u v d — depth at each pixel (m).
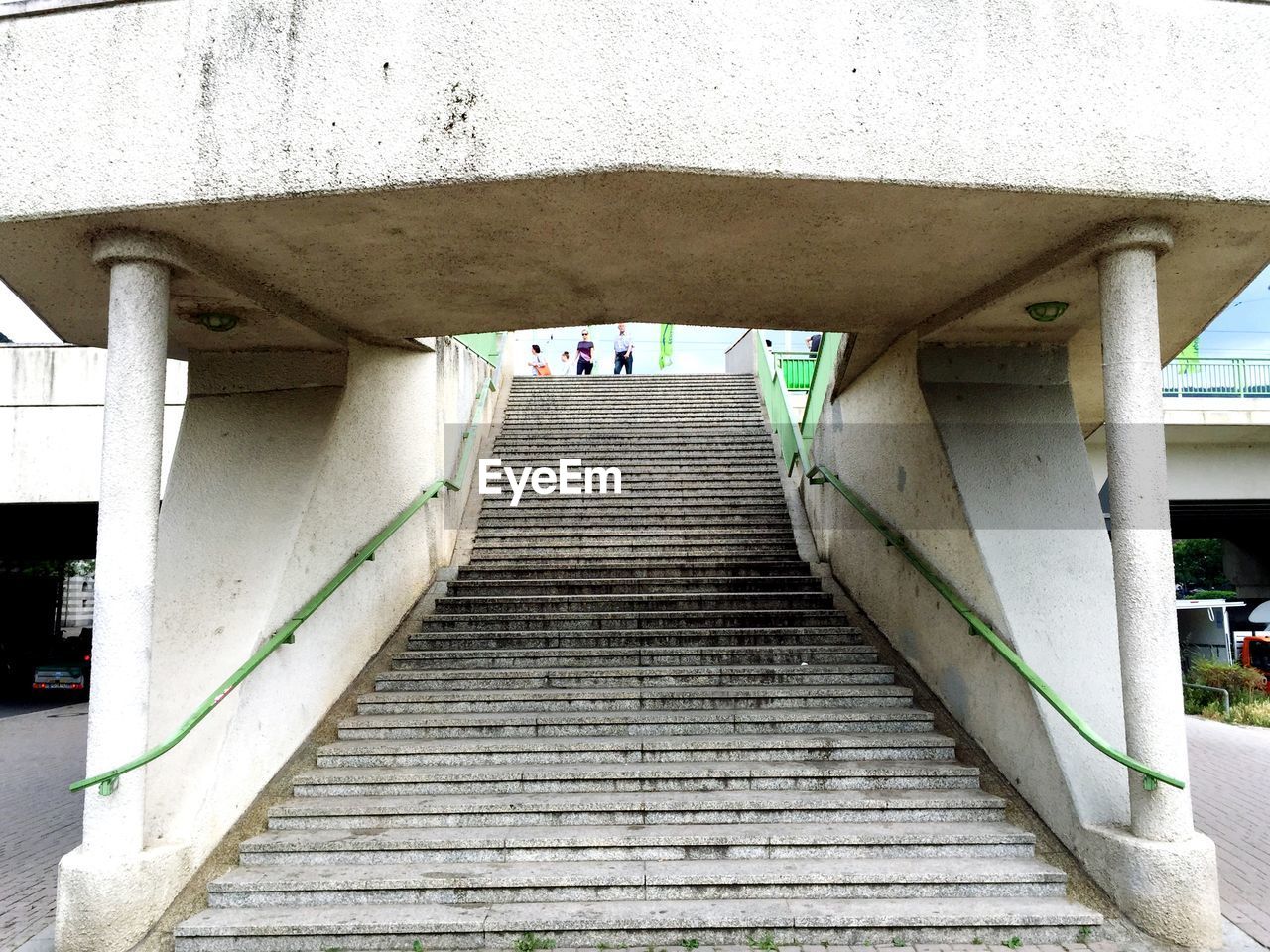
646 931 4.09
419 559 7.99
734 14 3.64
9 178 3.96
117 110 3.91
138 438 4.17
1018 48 3.81
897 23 3.74
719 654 6.85
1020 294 4.95
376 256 4.52
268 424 6.01
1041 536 5.40
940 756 5.49
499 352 12.98
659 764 5.40
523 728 5.83
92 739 4.07
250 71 3.82
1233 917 4.42
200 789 4.55
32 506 10.15
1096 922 4.07
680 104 3.57
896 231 4.25
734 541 9.19
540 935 4.08
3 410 9.50
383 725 5.83
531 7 3.64
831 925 4.09
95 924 3.90
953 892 4.34
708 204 3.90
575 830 4.75
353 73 3.74
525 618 7.44
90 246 4.30
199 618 5.16
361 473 6.59
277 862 4.59
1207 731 10.95
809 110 3.65
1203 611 15.70
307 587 5.67
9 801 7.55
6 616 21.48
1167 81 3.90
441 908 4.23
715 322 5.92
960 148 3.74
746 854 4.59
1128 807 4.46
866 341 6.79
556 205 3.89
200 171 3.82
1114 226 4.18
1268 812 6.72
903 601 6.72
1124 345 4.23
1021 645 4.95
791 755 5.51
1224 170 3.91
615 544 9.11
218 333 5.70
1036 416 5.93
